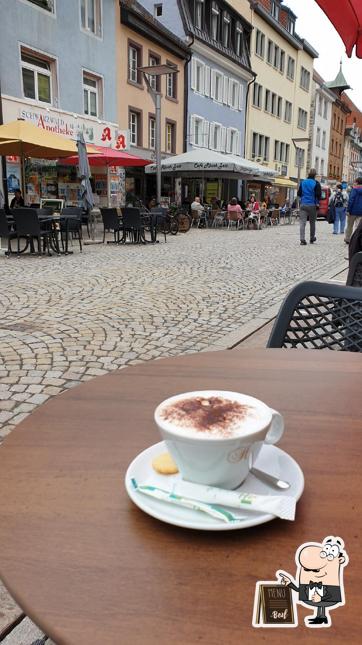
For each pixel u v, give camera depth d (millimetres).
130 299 6895
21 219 11062
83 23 18516
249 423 858
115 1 19812
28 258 10977
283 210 30594
